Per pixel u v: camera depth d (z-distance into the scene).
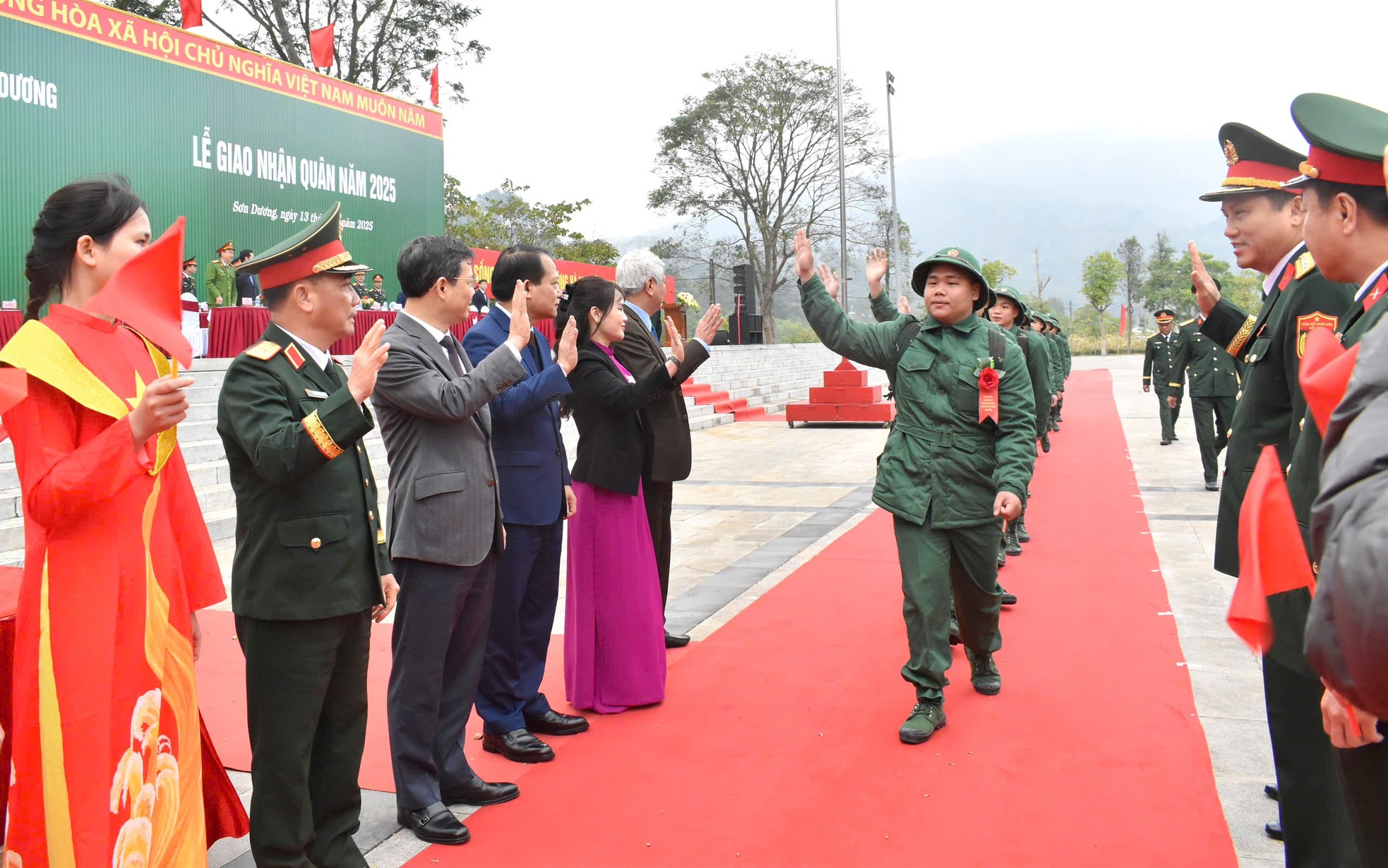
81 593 2.11
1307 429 2.26
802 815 3.23
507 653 3.76
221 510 8.41
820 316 4.25
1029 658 4.80
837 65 27.97
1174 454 12.66
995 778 3.48
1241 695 4.23
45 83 13.50
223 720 4.08
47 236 2.21
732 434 16.78
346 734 2.78
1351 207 1.94
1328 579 1.21
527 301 3.79
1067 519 8.48
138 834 2.18
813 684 4.50
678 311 22.19
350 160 18.95
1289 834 2.61
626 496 4.21
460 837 3.08
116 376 2.21
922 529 3.98
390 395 3.08
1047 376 6.89
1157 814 3.19
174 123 15.38
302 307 2.71
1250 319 3.11
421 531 3.11
